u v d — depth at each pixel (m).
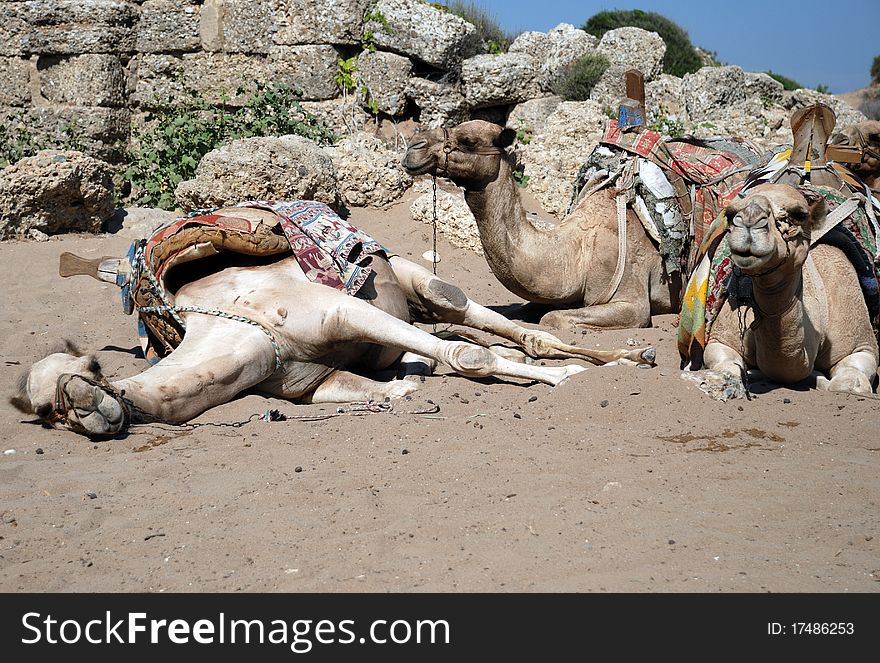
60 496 4.94
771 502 4.63
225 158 12.69
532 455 5.26
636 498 4.66
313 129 15.35
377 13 15.98
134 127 16.88
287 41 16.20
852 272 6.97
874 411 6.03
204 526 4.52
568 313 9.17
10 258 11.64
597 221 9.33
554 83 17.42
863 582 3.82
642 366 6.84
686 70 22.56
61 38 16.27
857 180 7.62
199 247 6.77
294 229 7.00
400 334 6.62
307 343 6.64
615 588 3.78
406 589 3.85
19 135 15.95
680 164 9.35
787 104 17.58
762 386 6.69
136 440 5.81
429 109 15.91
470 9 18.98
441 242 12.95
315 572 4.03
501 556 4.09
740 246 5.44
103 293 10.52
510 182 8.91
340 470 5.14
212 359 6.27
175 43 16.70
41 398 5.72
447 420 5.93
